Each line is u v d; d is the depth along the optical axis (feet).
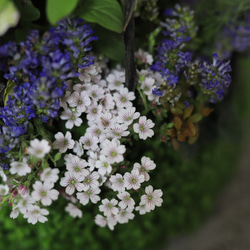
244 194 2.39
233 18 1.65
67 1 1.13
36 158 1.18
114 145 1.25
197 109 1.41
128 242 1.76
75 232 1.67
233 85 1.85
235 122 1.84
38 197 1.20
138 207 1.27
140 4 1.41
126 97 1.30
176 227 1.92
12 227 1.62
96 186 1.26
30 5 1.26
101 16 1.26
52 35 1.18
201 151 1.98
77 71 1.26
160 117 1.35
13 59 1.18
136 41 1.46
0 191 1.23
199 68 1.34
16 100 1.20
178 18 1.50
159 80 1.36
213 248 1.96
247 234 2.08
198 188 1.98
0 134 1.20
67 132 1.26
